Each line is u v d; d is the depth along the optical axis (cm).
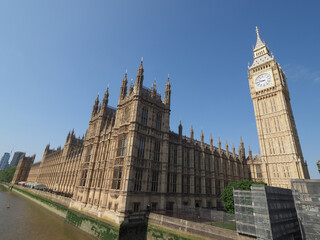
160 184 4419
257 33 10669
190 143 5703
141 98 4572
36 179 14962
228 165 7162
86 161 6050
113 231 3444
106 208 4159
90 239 3912
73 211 5091
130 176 3828
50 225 4981
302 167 7562
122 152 4294
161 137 4800
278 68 9281
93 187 5119
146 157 4284
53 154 13400
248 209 2686
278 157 7969
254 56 10200
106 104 6288
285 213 2856
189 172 5394
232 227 3400
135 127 4209
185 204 4953
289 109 9081
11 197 10181
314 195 2653
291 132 7869
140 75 4694
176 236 3152
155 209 4131
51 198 7738
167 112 5084
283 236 2609
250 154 8938
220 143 7131
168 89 5350
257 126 8919
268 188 2653
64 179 10012
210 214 3869
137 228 3591
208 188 5934
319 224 2542
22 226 4741
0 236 3928
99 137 5781
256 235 2486
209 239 2825
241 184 4509
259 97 9206
